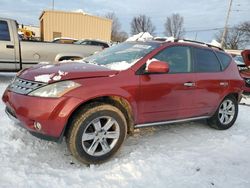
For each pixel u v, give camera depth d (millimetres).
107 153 3582
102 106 3451
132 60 4020
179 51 4477
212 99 4914
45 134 3262
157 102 4027
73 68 3611
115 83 3572
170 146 4297
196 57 4707
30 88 3367
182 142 4523
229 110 5449
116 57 4312
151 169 3486
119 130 3646
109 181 3162
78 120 3322
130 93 3684
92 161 3490
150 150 4062
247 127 5746
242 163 3912
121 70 3738
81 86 3330
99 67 3773
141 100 3836
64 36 28812
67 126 3371
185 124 5559
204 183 3283
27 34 26125
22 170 3201
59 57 8336
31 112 3232
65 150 3832
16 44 7863
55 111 3193
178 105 4328
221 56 5273
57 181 3062
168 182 3238
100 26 30344
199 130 5242
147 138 4562
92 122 3424
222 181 3367
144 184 3156
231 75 5273
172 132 4980
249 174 3602
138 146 4180
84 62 4332
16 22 7895
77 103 3254
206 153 4148
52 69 3613
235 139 4902
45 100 3205
